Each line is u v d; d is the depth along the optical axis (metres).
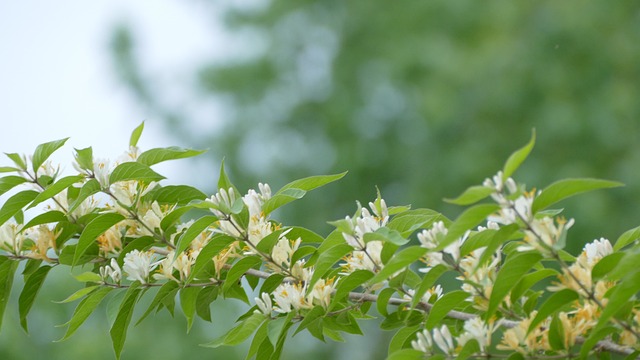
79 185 3.97
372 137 16.78
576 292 2.97
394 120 16.80
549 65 15.50
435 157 15.56
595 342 2.97
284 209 15.98
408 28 17.62
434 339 3.06
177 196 3.88
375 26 18.19
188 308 3.79
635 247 2.81
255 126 17.59
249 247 3.63
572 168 13.91
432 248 2.96
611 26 15.89
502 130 15.25
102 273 3.73
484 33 17.03
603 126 14.40
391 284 3.41
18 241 3.92
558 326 3.05
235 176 17.16
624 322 3.00
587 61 15.55
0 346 10.38
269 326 3.42
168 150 3.73
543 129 14.57
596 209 12.86
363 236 3.25
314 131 17.72
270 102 17.95
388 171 16.23
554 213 3.14
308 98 17.95
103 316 12.30
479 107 15.65
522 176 14.33
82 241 3.70
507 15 16.72
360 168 16.12
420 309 3.44
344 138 17.03
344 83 17.86
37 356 11.20
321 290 3.50
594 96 15.05
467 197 2.78
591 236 12.82
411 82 16.75
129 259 3.70
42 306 11.54
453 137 15.76
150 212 3.80
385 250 3.32
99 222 3.70
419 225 3.47
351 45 18.23
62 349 11.60
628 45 15.55
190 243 3.76
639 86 15.38
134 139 3.98
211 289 3.82
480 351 3.05
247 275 3.84
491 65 15.95
